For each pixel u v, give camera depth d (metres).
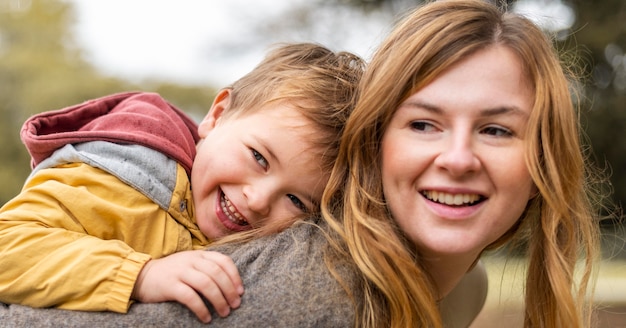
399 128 1.12
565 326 1.22
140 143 1.25
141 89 14.43
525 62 1.10
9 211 1.12
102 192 1.17
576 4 7.87
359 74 1.38
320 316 1.04
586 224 1.25
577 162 1.18
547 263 1.22
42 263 1.06
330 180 1.21
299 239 1.13
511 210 1.11
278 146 1.23
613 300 2.86
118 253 1.08
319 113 1.26
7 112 12.88
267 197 1.23
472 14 1.12
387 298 1.14
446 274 1.25
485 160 1.07
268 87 1.31
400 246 1.13
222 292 1.04
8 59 13.20
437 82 1.08
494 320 2.33
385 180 1.14
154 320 1.04
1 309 1.07
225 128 1.31
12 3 14.71
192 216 1.29
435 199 1.10
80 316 1.04
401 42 1.14
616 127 7.85
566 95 1.14
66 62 14.14
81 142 1.24
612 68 8.00
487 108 1.06
